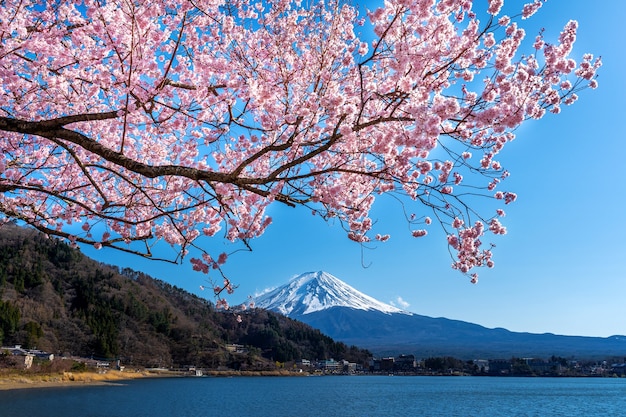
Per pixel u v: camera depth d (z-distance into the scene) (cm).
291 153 645
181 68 802
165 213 620
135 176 924
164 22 760
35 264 12788
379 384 13462
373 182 719
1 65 709
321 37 725
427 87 552
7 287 11619
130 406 5509
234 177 535
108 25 643
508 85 518
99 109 874
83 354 11419
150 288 17250
